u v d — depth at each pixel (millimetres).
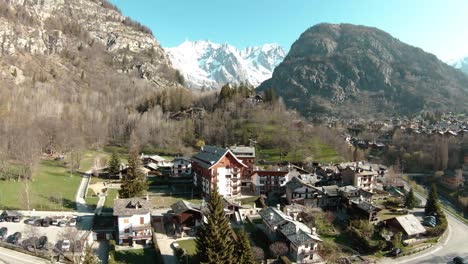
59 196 101938
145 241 80812
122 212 80188
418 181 176750
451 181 164000
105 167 141000
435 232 101812
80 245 72250
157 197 114125
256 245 85812
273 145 179500
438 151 189625
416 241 96750
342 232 96750
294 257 81000
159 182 127000
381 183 147500
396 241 91312
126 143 192000
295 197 112625
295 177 124562
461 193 151750
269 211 95312
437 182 170125
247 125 199625
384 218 105000
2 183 106188
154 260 74312
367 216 102438
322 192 113688
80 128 181375
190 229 87562
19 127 145375
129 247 79000
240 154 143125
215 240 66562
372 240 92688
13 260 67625
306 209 105000
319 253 84625
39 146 139500
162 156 172875
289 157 166625
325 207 114375
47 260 69125
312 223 99375
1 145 127000
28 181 111062
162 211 100000
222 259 65938
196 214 89312
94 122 191250
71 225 84125
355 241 91750
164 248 79500
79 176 126750
